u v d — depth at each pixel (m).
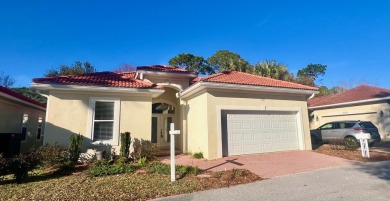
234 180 7.23
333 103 22.25
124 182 7.10
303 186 6.56
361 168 8.84
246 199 5.57
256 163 9.85
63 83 10.75
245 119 12.20
